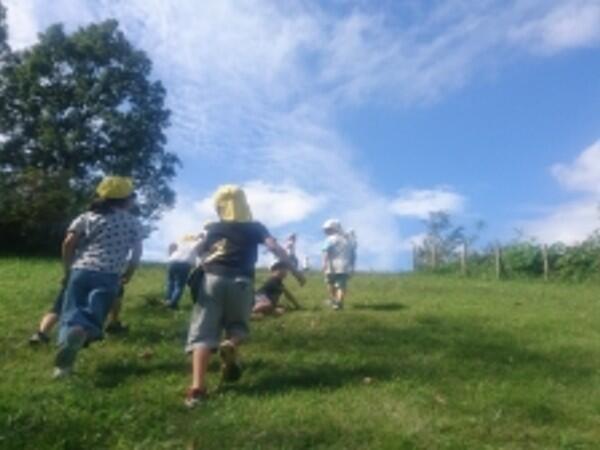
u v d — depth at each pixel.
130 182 2.75
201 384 2.37
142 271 7.43
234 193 2.59
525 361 3.22
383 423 2.27
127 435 2.12
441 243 12.57
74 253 2.66
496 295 6.29
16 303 4.16
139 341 3.23
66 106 18.17
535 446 2.16
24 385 2.52
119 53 18.39
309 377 2.76
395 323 4.08
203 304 2.46
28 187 12.69
